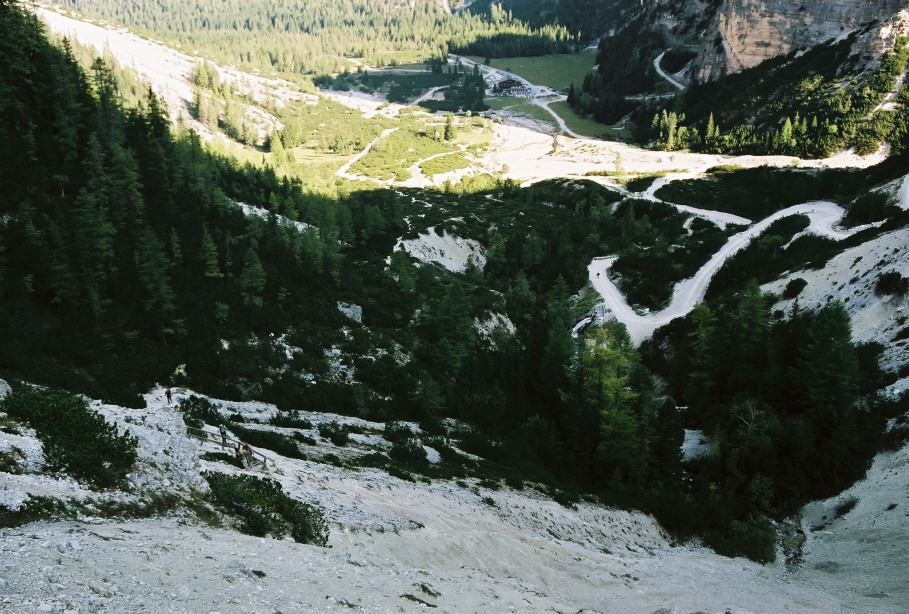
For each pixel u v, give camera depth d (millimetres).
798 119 181125
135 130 95875
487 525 33438
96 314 57531
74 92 87875
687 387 66062
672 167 189500
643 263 108062
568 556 32844
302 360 65250
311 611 14602
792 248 92375
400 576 20172
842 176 148500
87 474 18391
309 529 21781
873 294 66062
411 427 55031
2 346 45594
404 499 33062
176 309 64250
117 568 13758
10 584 11344
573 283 107812
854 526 42906
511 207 153250
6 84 74688
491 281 113688
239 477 23125
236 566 15969
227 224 88250
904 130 161875
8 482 16219
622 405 53438
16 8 85375
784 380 58031
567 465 52188
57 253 58750
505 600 21312
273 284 78188
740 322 64000
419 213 142750
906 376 53969
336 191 146000
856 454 48625
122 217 73500
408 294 92125
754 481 49344
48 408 21219
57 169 74750
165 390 48406
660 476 51844
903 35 180375
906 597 31953
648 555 39594
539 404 62719
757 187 156250
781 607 30562
